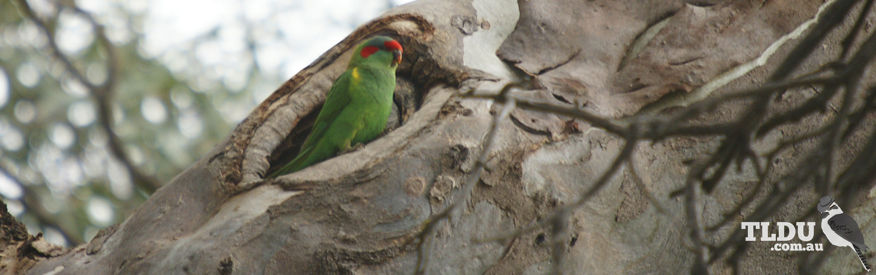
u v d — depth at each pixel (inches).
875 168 212.1
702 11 324.8
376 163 270.8
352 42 359.9
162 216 293.3
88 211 661.9
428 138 275.1
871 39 171.6
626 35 327.9
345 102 344.2
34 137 664.4
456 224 258.2
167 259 267.4
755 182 296.2
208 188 297.4
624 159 167.5
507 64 327.6
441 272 254.7
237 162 306.5
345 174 270.7
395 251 253.1
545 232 265.9
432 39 337.4
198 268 256.5
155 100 673.6
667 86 304.0
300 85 348.5
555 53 324.8
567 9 340.2
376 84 343.3
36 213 644.7
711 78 305.3
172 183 310.3
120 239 296.0
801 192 302.4
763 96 169.5
